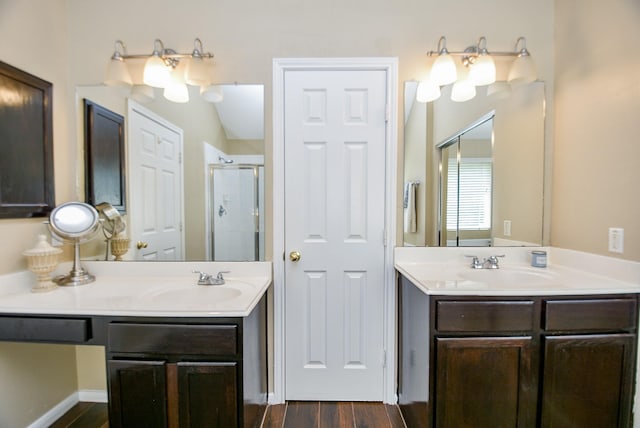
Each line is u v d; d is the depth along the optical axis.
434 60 1.76
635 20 1.33
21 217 1.51
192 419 1.24
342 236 1.81
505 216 1.84
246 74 1.77
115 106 1.79
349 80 1.77
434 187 1.81
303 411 1.76
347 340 1.83
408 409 1.64
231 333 1.23
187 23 1.76
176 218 1.81
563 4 1.69
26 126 1.53
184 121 1.78
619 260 1.41
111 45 1.76
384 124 1.78
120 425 1.25
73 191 1.78
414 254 1.81
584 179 1.59
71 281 1.61
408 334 1.65
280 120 1.78
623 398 1.33
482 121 1.81
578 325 1.31
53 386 1.70
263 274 1.78
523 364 1.31
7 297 1.40
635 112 1.34
